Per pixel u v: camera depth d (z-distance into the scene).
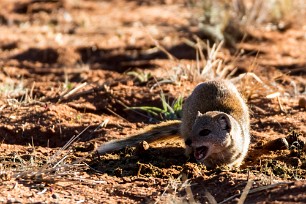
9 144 11.62
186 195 8.77
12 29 20.95
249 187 8.43
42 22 21.66
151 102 13.24
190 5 21.44
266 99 13.32
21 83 14.70
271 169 9.87
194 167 9.73
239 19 18.84
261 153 11.01
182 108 12.34
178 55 17.55
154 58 17.53
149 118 12.74
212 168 10.52
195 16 20.89
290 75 15.88
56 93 14.18
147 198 8.74
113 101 13.24
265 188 8.54
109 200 8.74
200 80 14.38
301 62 16.88
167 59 17.22
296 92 14.05
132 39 19.31
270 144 11.05
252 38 18.88
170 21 21.22
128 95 13.45
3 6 23.58
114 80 14.84
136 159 10.48
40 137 11.81
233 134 10.46
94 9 23.17
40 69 17.00
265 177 9.11
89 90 13.84
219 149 10.45
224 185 8.92
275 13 20.30
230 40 18.23
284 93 13.85
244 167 10.61
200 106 11.11
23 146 11.34
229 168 9.89
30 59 17.97
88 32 20.36
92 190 9.13
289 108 12.98
